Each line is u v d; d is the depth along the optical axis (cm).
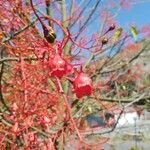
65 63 20
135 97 57
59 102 39
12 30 37
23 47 29
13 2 36
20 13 37
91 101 52
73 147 47
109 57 56
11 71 41
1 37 34
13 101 38
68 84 46
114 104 53
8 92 42
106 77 59
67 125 38
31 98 33
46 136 36
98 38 42
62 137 37
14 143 39
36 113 34
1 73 35
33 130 37
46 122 35
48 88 39
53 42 21
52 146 33
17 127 32
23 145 37
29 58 27
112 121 51
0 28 37
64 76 20
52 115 39
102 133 45
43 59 23
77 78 19
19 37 33
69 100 46
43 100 37
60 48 21
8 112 39
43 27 21
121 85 62
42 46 22
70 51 45
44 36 21
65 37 21
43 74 33
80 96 19
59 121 39
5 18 37
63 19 50
